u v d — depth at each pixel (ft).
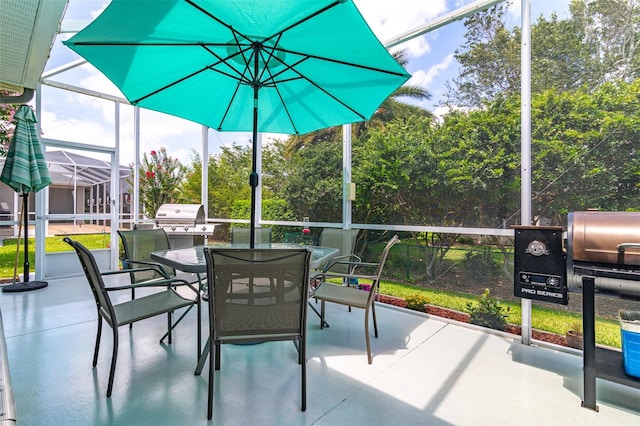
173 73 8.42
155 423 5.46
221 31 6.90
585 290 6.11
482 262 10.20
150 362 7.62
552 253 7.20
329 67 8.12
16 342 8.59
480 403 6.15
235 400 6.15
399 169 12.20
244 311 5.69
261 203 17.95
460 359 7.93
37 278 15.47
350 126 13.55
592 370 6.00
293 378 6.99
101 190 17.88
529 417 5.75
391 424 5.54
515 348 8.59
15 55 9.33
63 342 8.64
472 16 10.28
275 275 5.74
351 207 13.67
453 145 10.82
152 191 19.56
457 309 10.65
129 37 6.70
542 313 9.07
